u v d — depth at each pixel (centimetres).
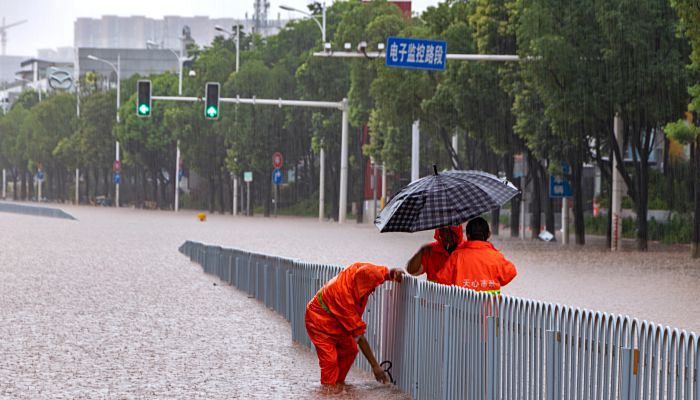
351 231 10988
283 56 18188
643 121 7212
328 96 14962
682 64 6850
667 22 6850
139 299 3953
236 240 8862
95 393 2094
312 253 6950
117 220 14488
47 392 2103
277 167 16600
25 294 4119
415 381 2011
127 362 2477
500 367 1658
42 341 2819
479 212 1950
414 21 12662
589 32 7031
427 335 1948
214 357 2556
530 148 8238
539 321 1544
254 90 17175
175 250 7350
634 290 4181
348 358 2195
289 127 17112
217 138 19000
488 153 10962
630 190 7438
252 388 2147
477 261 1927
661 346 1283
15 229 11119
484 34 8419
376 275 2106
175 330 3058
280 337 2917
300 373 2325
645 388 1309
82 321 3266
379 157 13188
